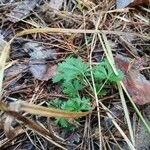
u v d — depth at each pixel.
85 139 0.20
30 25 0.26
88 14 0.26
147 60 0.23
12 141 0.20
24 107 0.16
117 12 0.27
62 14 0.26
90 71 0.22
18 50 0.24
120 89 0.21
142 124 0.21
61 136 0.20
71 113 0.19
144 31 0.26
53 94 0.22
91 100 0.21
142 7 0.27
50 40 0.25
